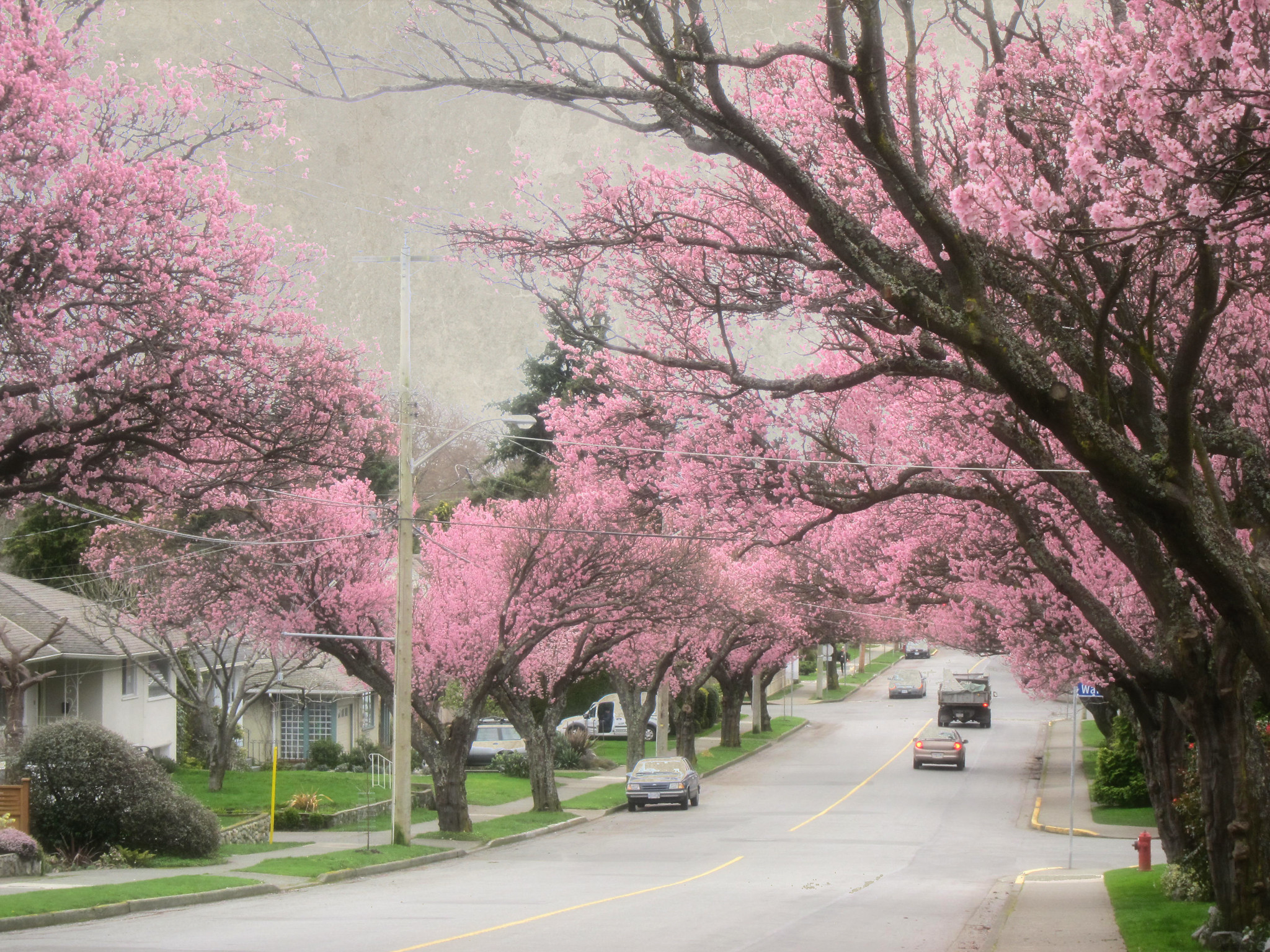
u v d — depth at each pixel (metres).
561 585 40.81
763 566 35.47
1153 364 12.03
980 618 32.44
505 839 40.00
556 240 17.47
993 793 53.91
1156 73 10.45
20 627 43.12
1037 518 25.06
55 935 18.80
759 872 31.03
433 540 43.12
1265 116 10.36
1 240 20.58
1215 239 10.90
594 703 86.00
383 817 44.47
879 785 57.56
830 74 14.16
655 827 44.47
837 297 17.45
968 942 18.52
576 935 18.97
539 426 66.75
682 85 13.59
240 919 21.36
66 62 21.48
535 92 13.48
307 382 24.66
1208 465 12.68
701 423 22.95
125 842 30.05
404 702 35.38
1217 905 16.11
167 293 21.67
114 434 23.02
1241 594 12.13
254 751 61.78
